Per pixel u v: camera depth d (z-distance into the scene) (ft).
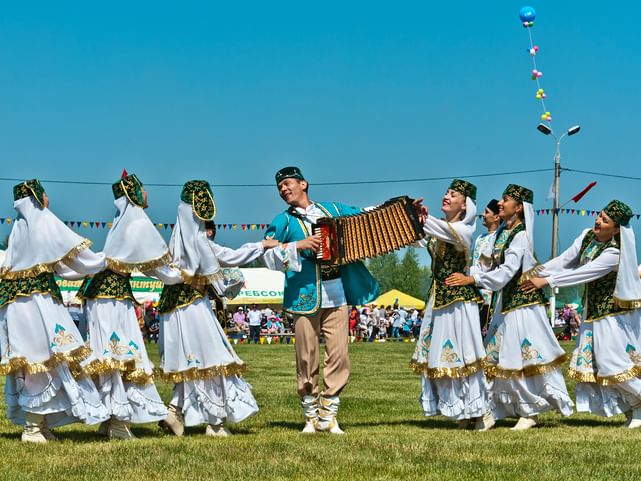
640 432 26.13
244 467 19.67
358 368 57.72
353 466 19.84
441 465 20.01
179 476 18.65
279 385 44.09
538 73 69.10
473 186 28.12
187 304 25.72
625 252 28.12
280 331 128.77
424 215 27.09
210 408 25.41
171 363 25.82
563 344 97.40
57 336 23.71
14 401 24.41
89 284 25.41
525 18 64.03
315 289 26.27
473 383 27.37
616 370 27.86
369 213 26.08
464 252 27.86
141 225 25.27
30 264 23.97
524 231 28.32
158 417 25.53
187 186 25.79
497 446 22.79
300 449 22.26
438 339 27.76
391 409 33.17
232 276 27.73
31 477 18.44
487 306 29.60
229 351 26.00
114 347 24.99
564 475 18.83
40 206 24.35
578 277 28.07
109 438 25.07
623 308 28.17
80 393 24.18
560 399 27.76
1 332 24.17
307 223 26.81
